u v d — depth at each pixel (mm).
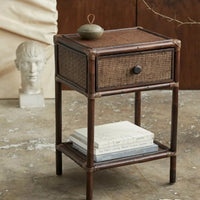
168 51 3043
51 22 4527
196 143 3812
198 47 4746
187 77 4824
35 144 3801
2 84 4586
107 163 3072
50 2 4480
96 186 3266
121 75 2959
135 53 2959
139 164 3520
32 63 4355
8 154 3656
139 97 3521
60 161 3369
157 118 4234
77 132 3242
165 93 4750
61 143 3346
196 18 4680
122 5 4664
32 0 4449
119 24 4707
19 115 4293
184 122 4156
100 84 2924
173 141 3217
